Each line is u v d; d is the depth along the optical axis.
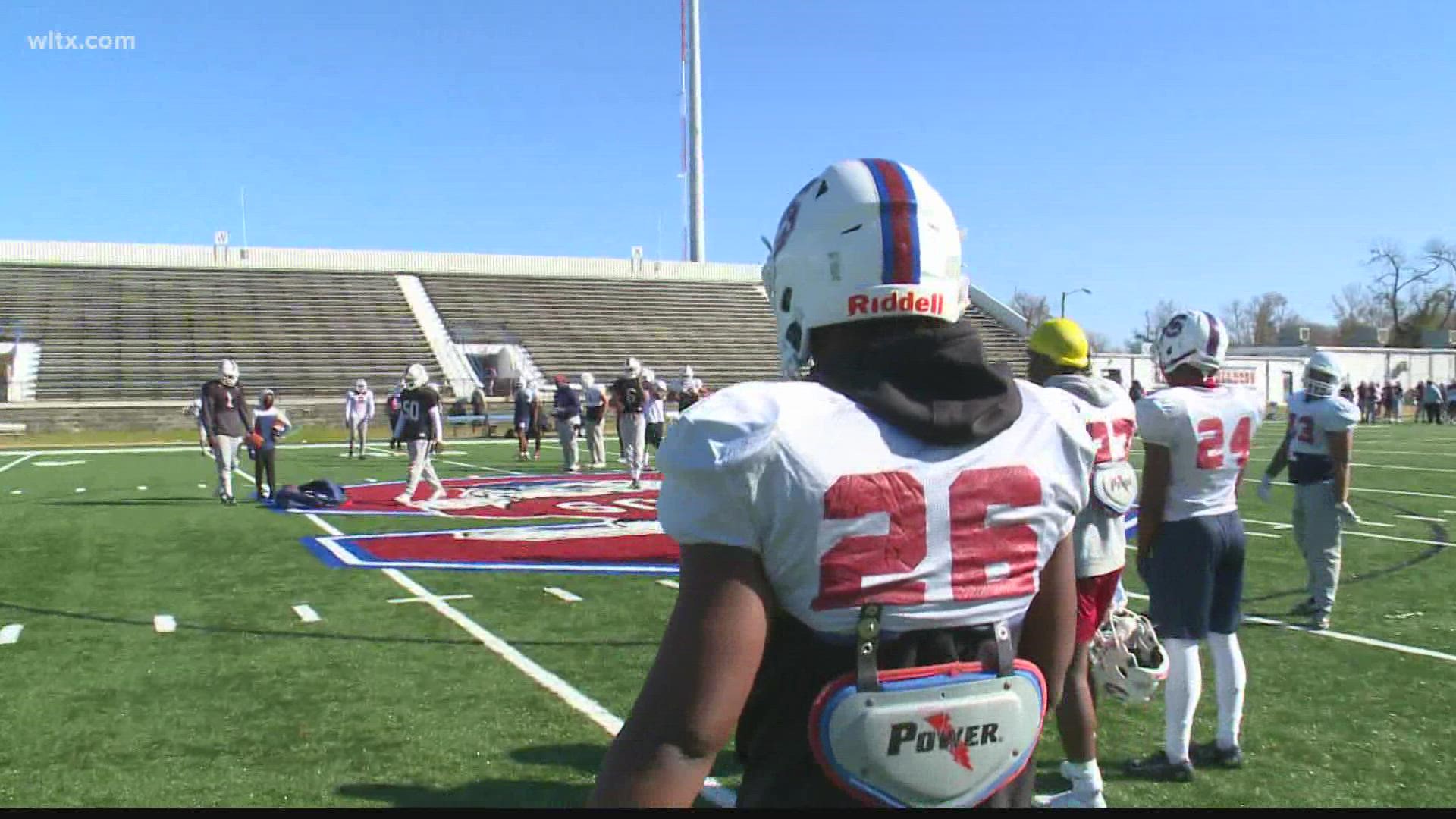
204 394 13.84
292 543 10.28
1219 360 4.46
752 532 1.43
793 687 1.50
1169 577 4.30
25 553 9.66
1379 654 6.14
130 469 19.62
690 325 42.56
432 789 4.08
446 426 32.12
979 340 1.60
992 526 1.54
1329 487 6.72
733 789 4.12
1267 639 6.48
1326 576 6.74
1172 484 4.31
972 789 1.54
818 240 1.63
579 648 6.18
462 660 5.93
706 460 1.41
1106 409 3.84
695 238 47.38
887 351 1.54
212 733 4.70
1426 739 4.68
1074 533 3.73
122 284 36.84
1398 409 43.81
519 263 44.31
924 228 1.60
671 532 1.46
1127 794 4.07
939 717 1.50
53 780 4.16
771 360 40.66
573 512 12.88
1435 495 14.88
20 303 34.34
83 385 30.89
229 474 13.87
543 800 3.97
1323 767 4.36
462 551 9.76
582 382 20.39
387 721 4.87
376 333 37.03
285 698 5.22
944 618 1.51
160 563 9.09
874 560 1.46
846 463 1.44
